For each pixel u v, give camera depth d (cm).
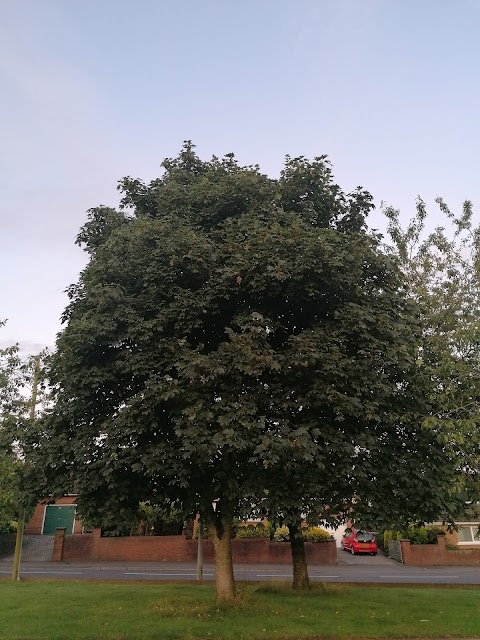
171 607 1056
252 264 946
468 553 2705
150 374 959
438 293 1077
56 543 2681
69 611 1040
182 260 993
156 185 1267
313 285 955
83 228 1291
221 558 1109
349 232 1241
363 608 1091
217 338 1062
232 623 921
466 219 1151
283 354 941
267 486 911
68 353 1010
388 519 968
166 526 2864
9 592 1348
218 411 869
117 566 2395
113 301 991
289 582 1489
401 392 1048
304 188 1181
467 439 856
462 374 912
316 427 935
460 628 929
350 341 993
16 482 1116
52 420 1048
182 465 903
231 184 1140
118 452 941
